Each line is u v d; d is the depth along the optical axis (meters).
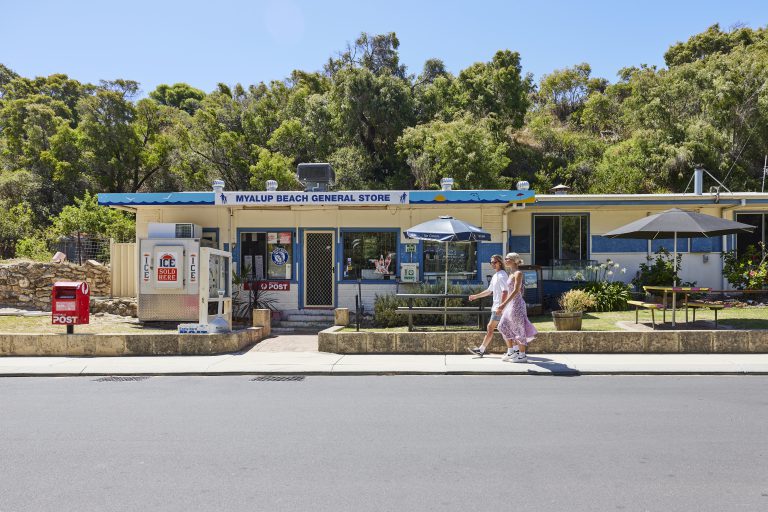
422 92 48.12
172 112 47.62
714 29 59.56
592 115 54.34
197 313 14.70
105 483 4.97
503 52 52.97
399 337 11.74
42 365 10.71
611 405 7.60
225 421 6.95
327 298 17.02
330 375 10.08
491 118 45.94
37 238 24.53
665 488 4.77
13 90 58.22
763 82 37.81
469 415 7.14
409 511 4.35
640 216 18.50
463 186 36.09
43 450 5.88
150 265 14.71
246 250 17.05
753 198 17.22
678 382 9.15
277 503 4.52
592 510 4.35
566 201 17.58
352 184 41.31
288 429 6.58
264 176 38.09
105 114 42.09
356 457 5.59
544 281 18.20
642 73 44.66
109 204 15.85
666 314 15.09
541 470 5.20
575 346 11.44
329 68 54.28
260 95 48.41
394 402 7.89
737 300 16.98
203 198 15.61
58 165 39.69
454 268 16.80
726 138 37.44
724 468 5.22
